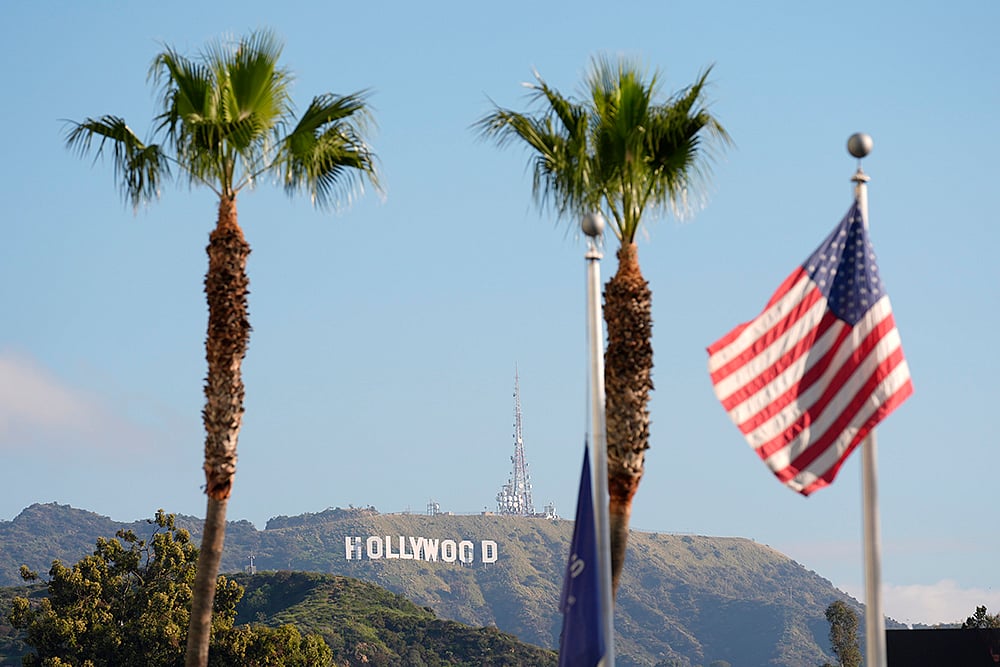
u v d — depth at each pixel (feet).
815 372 143.23
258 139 173.47
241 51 170.50
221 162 171.42
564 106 170.40
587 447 148.77
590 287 152.46
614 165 167.84
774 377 143.33
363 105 175.32
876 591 140.26
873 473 142.00
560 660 142.82
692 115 169.37
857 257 145.69
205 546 164.86
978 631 278.87
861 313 143.95
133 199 175.32
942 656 279.49
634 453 164.25
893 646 282.77
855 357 142.92
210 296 168.45
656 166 170.81
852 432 141.18
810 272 146.30
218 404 166.20
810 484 140.36
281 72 172.86
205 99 170.19
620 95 167.53
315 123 174.09
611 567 157.99
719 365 143.84
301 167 174.91
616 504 163.84
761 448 141.18
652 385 166.71
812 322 144.66
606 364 166.61
